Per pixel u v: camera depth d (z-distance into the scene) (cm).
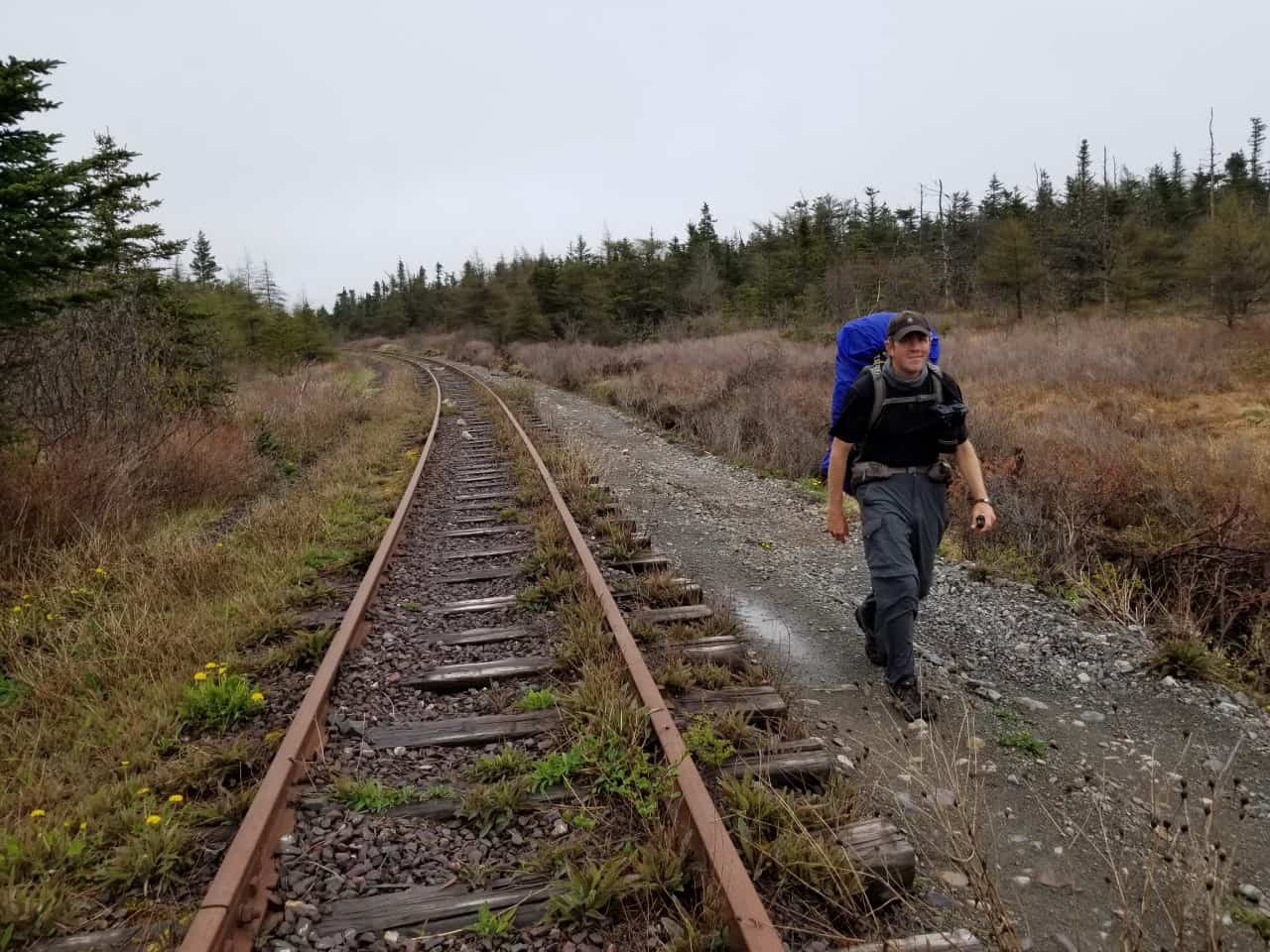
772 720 331
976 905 222
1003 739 328
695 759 288
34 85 523
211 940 193
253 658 393
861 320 374
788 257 4072
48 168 571
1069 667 405
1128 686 384
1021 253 3197
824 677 396
